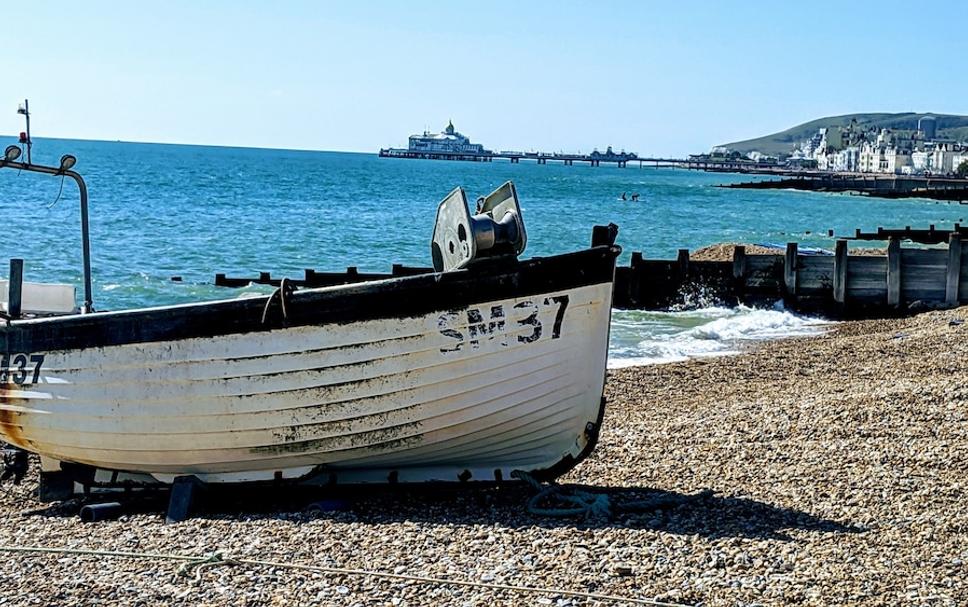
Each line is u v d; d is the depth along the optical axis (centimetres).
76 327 810
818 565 648
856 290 2389
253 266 3234
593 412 841
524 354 791
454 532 733
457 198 773
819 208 8219
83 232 978
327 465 834
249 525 764
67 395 825
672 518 762
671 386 1443
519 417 815
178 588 625
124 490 867
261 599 605
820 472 874
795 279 2422
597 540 708
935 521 731
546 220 5728
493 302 775
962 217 7225
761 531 725
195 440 814
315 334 777
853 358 1658
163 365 798
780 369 1570
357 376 785
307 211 5588
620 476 909
